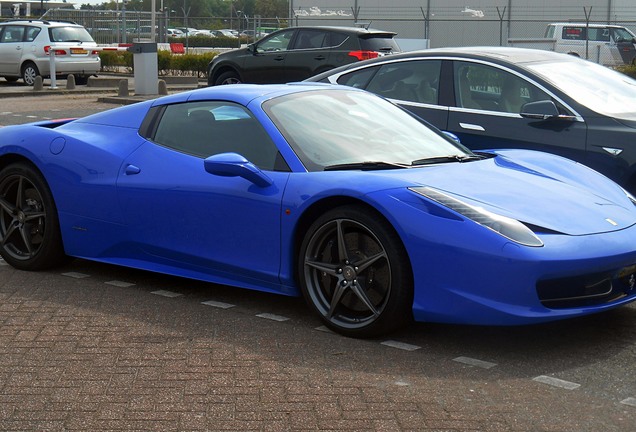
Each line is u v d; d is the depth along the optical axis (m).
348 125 5.08
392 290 4.25
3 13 72.94
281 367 3.98
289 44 16.38
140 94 20.05
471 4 38.00
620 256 4.18
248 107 5.05
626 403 3.59
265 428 3.32
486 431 3.30
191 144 5.21
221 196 4.87
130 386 3.74
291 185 4.62
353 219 4.37
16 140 5.80
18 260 5.84
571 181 4.89
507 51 7.64
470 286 4.07
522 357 4.14
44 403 3.57
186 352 4.18
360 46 15.75
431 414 3.46
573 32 28.75
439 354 4.18
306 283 4.59
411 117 5.48
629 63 28.05
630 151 6.51
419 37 39.47
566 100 6.87
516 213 4.23
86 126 5.80
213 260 4.97
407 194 4.25
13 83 23.78
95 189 5.45
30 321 4.67
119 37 35.06
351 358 4.11
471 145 7.23
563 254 4.02
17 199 5.84
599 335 4.48
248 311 4.88
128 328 4.55
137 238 5.32
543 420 3.41
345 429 3.31
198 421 3.39
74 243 5.65
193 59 26.88
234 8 118.06
